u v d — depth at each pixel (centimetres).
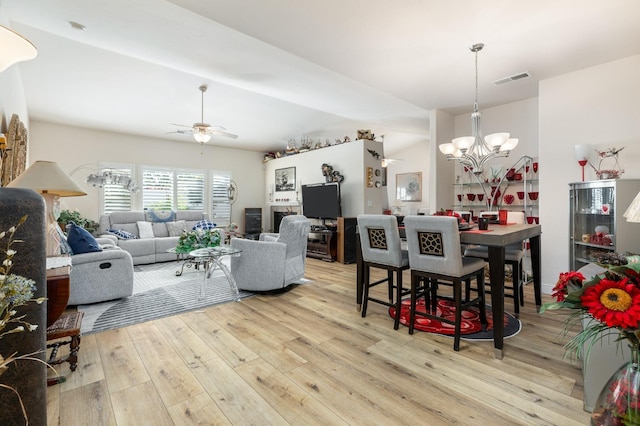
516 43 284
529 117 442
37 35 337
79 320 206
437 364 206
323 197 629
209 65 355
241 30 262
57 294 186
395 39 276
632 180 290
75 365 198
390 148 871
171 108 547
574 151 341
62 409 161
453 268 224
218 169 783
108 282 330
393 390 178
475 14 238
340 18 244
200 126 473
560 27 256
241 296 358
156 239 573
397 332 257
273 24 253
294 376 192
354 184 600
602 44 286
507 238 217
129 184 560
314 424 151
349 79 385
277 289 373
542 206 370
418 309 311
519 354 219
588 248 329
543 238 370
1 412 82
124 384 184
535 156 437
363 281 308
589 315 107
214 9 234
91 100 494
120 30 277
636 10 232
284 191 783
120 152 645
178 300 343
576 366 202
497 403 166
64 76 422
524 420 153
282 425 150
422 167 844
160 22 263
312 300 344
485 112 486
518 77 362
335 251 589
